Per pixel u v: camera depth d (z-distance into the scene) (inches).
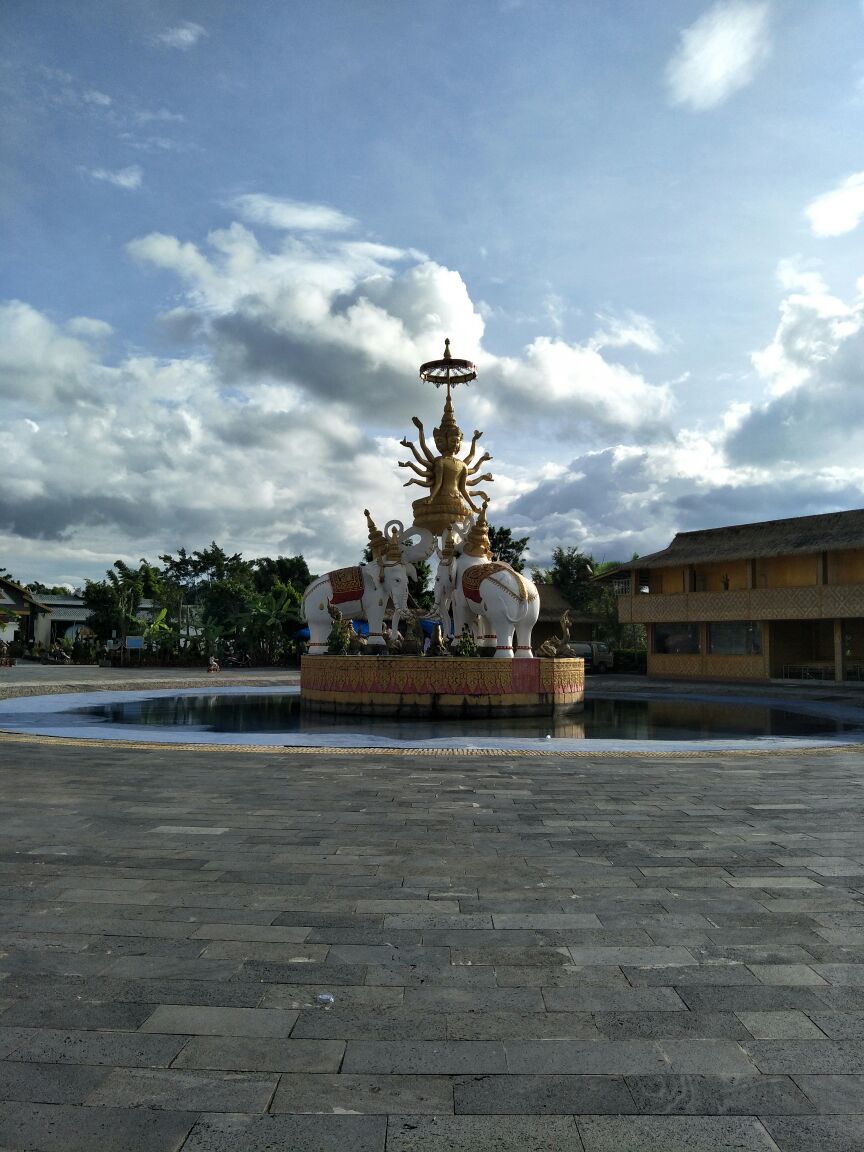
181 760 479.2
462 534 959.6
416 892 224.7
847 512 1321.4
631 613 1540.4
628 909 211.5
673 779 417.7
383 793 374.3
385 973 170.6
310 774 429.4
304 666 858.8
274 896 220.4
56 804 345.7
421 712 760.3
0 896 219.6
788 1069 133.0
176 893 222.8
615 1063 134.8
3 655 1827.0
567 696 818.2
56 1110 120.4
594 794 374.0
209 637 1966.0
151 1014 151.3
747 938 191.2
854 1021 149.8
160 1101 123.0
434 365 992.9
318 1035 143.8
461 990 162.6
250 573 2551.7
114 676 1406.3
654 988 163.8
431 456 993.5
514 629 848.3
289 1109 121.3
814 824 311.9
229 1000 157.4
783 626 1390.3
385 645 883.4
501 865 252.2
